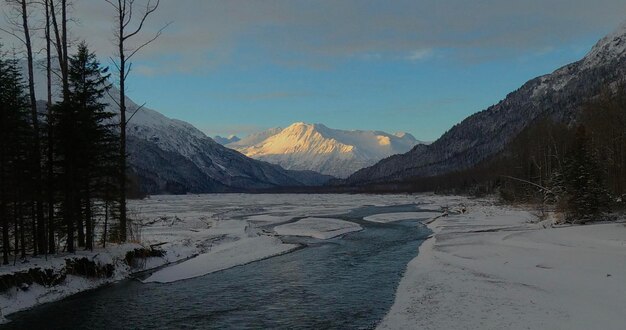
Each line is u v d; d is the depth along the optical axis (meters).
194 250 34.22
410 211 83.62
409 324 16.66
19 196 22.27
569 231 34.97
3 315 18.30
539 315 16.22
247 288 23.44
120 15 28.30
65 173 24.94
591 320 15.32
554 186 58.44
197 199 178.75
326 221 61.75
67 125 24.62
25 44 23.00
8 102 21.59
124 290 23.00
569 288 19.34
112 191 27.62
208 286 23.89
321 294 21.98
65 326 17.33
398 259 31.45
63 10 25.36
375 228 53.34
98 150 26.23
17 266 20.80
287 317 18.34
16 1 22.77
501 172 120.00
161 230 48.06
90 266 24.02
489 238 35.75
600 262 23.84
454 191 182.88
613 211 47.44
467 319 16.50
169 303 20.56
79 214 26.19
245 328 17.03
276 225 58.62
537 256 26.84
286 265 29.86
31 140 23.00
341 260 31.58
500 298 18.73
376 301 20.48
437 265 26.84
